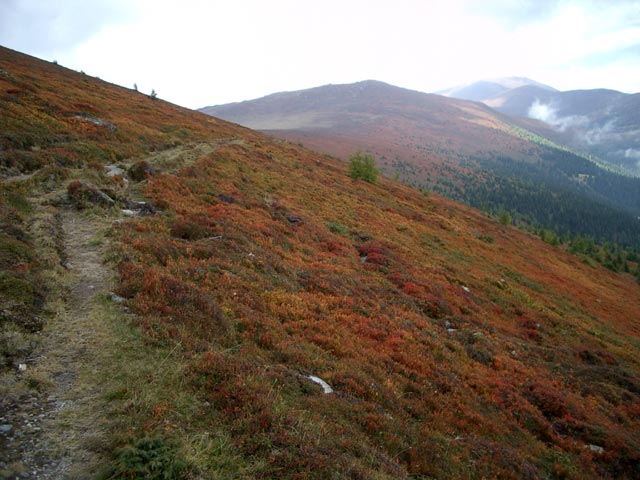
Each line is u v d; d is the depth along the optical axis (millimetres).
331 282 20156
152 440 6070
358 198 51875
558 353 23938
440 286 27891
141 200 21766
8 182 17828
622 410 18562
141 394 7328
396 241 37938
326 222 35062
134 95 76625
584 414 15914
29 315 9000
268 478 6145
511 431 13344
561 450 13227
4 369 7371
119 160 29953
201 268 14906
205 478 5871
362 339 15188
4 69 48125
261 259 18625
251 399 7848
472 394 14461
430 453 9414
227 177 35469
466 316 23938
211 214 23000
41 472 5559
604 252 136125
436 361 16016
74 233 15156
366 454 7797
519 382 17109
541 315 32500
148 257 14117
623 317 46719
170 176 27828
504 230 85125
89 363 8125
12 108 29625
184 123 59719
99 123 36469
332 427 8391
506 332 25312
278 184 41594
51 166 21781
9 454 5703
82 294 10828
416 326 19125
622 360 28422
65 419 6605
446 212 74062
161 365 8398
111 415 6828
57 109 35875
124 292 11031
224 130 69688
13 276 9883
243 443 6766
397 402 11398
